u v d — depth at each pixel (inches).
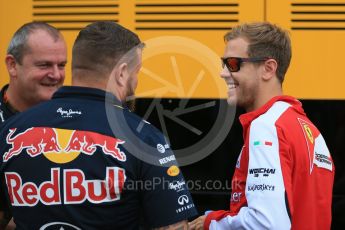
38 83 205.2
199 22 251.6
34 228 159.9
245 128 182.7
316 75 248.7
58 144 158.6
